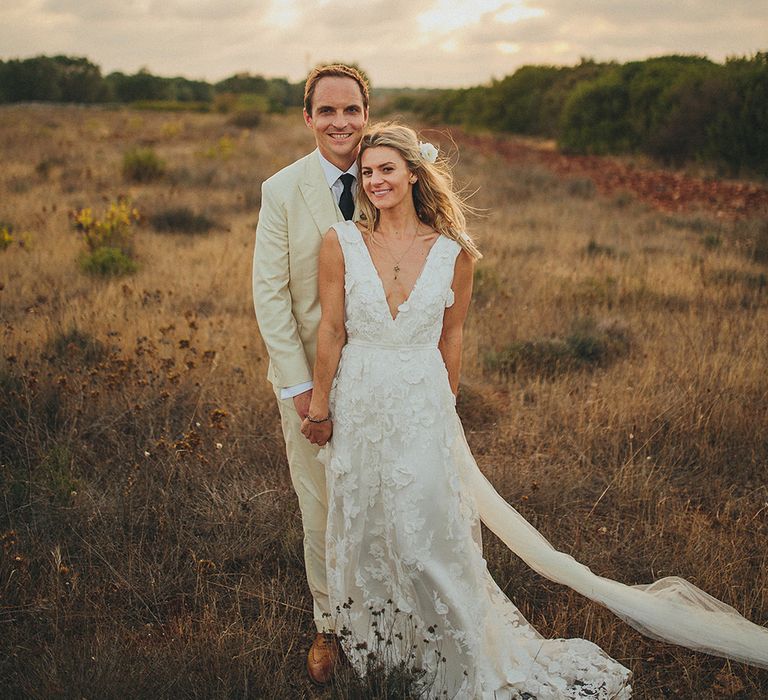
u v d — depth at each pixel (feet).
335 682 8.34
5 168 46.65
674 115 70.23
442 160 8.57
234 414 14.70
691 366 17.08
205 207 36.96
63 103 228.22
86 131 84.84
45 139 69.67
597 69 119.24
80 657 8.39
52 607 9.37
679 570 10.76
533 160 77.82
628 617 9.05
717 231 35.65
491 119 135.64
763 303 22.80
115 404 14.44
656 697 8.75
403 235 8.07
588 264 27.66
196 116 140.97
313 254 8.48
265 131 99.60
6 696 8.02
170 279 23.77
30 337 17.19
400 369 8.01
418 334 8.04
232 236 30.71
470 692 8.20
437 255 8.01
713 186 55.36
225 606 10.08
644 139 77.61
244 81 215.31
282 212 8.36
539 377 17.29
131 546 10.73
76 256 25.71
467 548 8.37
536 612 10.16
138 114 148.15
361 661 8.37
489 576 9.19
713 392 15.71
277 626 9.51
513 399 16.31
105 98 236.02
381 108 228.63
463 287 8.46
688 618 8.91
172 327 17.42
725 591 10.14
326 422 8.37
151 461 12.82
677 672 9.10
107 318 18.90
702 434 14.57
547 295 23.27
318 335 8.23
